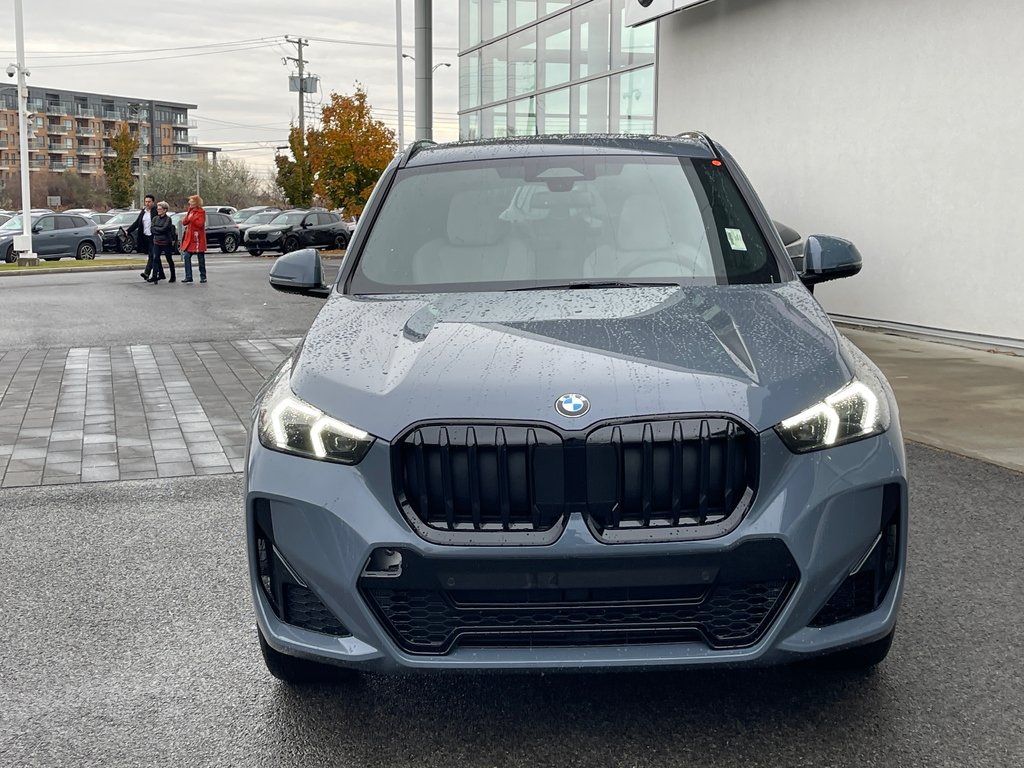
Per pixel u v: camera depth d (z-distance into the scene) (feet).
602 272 12.71
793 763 9.30
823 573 9.06
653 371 9.41
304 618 9.66
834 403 9.50
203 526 17.22
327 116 125.08
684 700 10.55
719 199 13.83
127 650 12.23
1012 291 32.30
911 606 12.97
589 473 8.89
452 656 9.05
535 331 10.39
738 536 8.82
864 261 38.55
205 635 12.64
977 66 33.09
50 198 463.01
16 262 102.78
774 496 9.00
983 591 13.44
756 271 12.73
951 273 34.60
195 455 22.13
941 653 11.57
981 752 9.44
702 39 48.91
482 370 9.53
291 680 10.83
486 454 8.97
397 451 9.11
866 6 37.78
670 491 8.95
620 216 13.50
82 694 11.09
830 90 40.04
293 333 41.98
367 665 9.28
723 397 9.11
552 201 13.76
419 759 9.56
